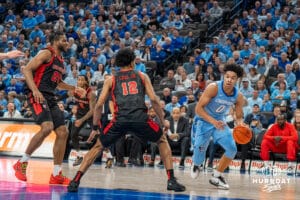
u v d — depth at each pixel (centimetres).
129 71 665
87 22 2009
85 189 668
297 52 1588
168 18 1920
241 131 714
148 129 651
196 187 758
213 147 1192
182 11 1942
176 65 1723
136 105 650
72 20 2019
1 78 1725
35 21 2109
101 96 653
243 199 623
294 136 1177
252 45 1625
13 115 1434
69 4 2258
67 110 1504
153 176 921
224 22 1920
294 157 1171
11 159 1225
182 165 1260
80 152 1114
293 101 1325
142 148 1302
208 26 1888
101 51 1756
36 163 1110
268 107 1341
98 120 663
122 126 646
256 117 1284
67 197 578
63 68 740
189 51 1777
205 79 1515
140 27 1931
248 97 1397
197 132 770
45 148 1304
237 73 714
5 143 1350
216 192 698
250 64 1524
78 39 1923
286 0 1862
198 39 1808
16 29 2105
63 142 726
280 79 1384
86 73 1631
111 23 1961
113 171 1015
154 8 1969
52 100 727
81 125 1095
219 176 757
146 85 661
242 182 883
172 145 1286
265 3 1862
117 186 725
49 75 720
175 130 1287
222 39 1722
